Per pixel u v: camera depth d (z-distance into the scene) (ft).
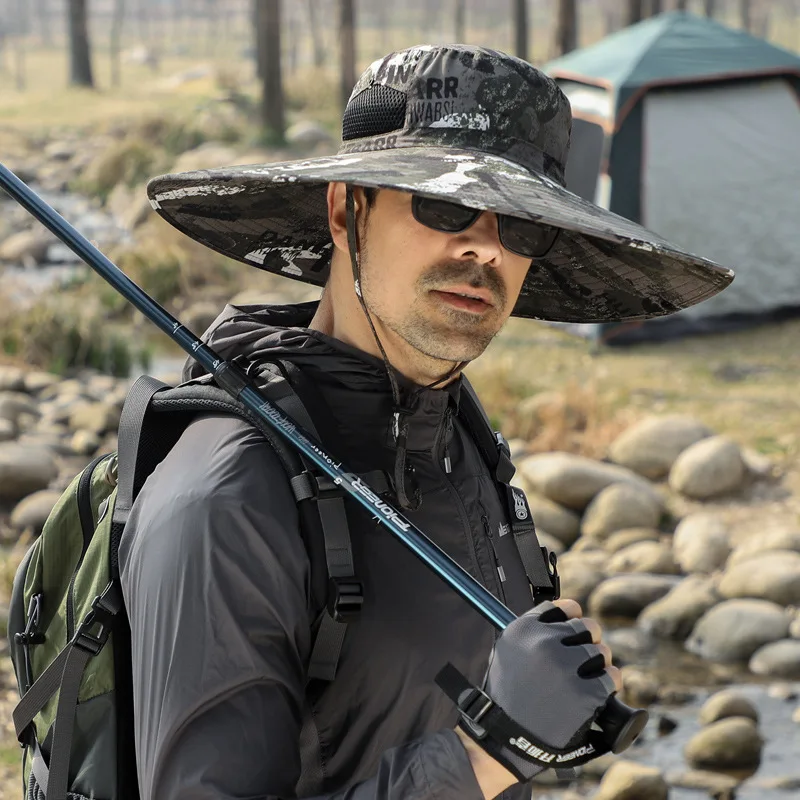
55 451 36.40
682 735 22.24
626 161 49.60
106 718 7.31
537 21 468.75
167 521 6.76
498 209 6.70
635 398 42.91
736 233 51.08
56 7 584.81
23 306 51.72
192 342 7.74
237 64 307.99
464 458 8.39
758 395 43.16
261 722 6.50
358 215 7.72
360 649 7.14
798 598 26.86
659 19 53.31
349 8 119.24
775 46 51.34
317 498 7.04
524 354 48.83
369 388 7.89
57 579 8.13
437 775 6.23
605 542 31.60
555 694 6.19
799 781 20.45
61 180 105.50
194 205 8.54
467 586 6.88
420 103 7.61
